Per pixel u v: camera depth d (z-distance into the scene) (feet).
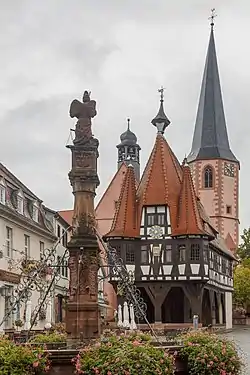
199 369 37.37
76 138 52.95
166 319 170.09
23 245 130.72
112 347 34.04
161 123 189.26
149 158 180.86
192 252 162.61
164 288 162.50
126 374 32.24
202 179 288.71
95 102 53.72
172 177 174.40
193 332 43.29
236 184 291.38
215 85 294.46
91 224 51.80
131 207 170.19
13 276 117.39
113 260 62.39
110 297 203.10
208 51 296.71
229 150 293.64
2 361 32.96
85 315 50.14
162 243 164.86
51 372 34.47
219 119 293.02
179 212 167.73
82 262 50.78
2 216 116.78
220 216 285.64
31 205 141.18
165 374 33.55
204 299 179.93
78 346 44.65
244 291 271.49
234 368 38.19
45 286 78.23
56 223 162.50
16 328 89.81
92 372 33.17
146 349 34.06
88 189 52.37
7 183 127.54
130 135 288.10
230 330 195.52
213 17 296.10
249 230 312.91
